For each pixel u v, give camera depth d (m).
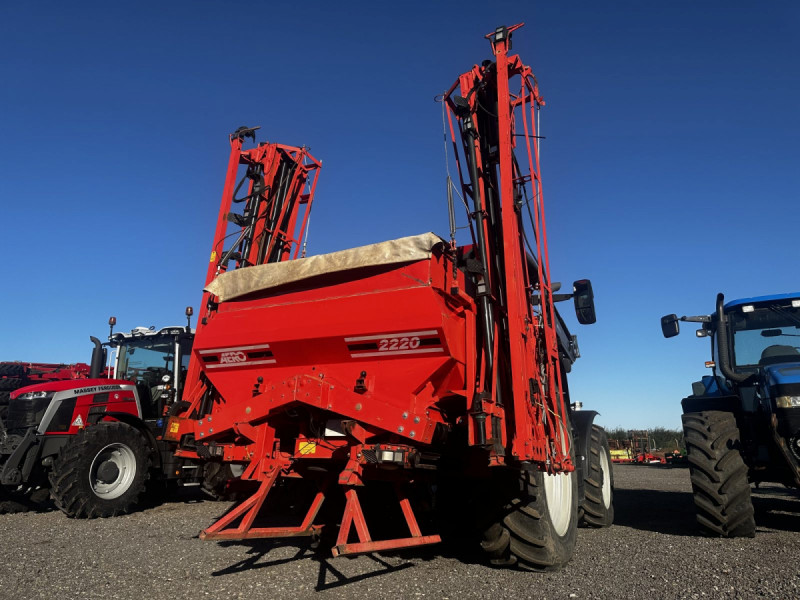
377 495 5.55
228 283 5.05
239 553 4.74
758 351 6.85
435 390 4.24
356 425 4.09
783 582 3.73
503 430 4.09
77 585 3.77
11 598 3.49
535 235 4.91
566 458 4.81
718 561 4.39
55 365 13.59
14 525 6.54
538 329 4.71
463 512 5.25
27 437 7.44
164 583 3.80
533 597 3.48
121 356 10.11
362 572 4.10
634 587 3.69
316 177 7.37
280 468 4.50
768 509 7.93
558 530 4.59
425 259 4.07
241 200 6.42
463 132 4.66
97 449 7.25
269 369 4.91
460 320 4.27
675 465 22.98
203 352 5.19
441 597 3.49
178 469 8.45
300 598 3.46
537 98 5.20
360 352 4.36
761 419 5.84
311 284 4.63
